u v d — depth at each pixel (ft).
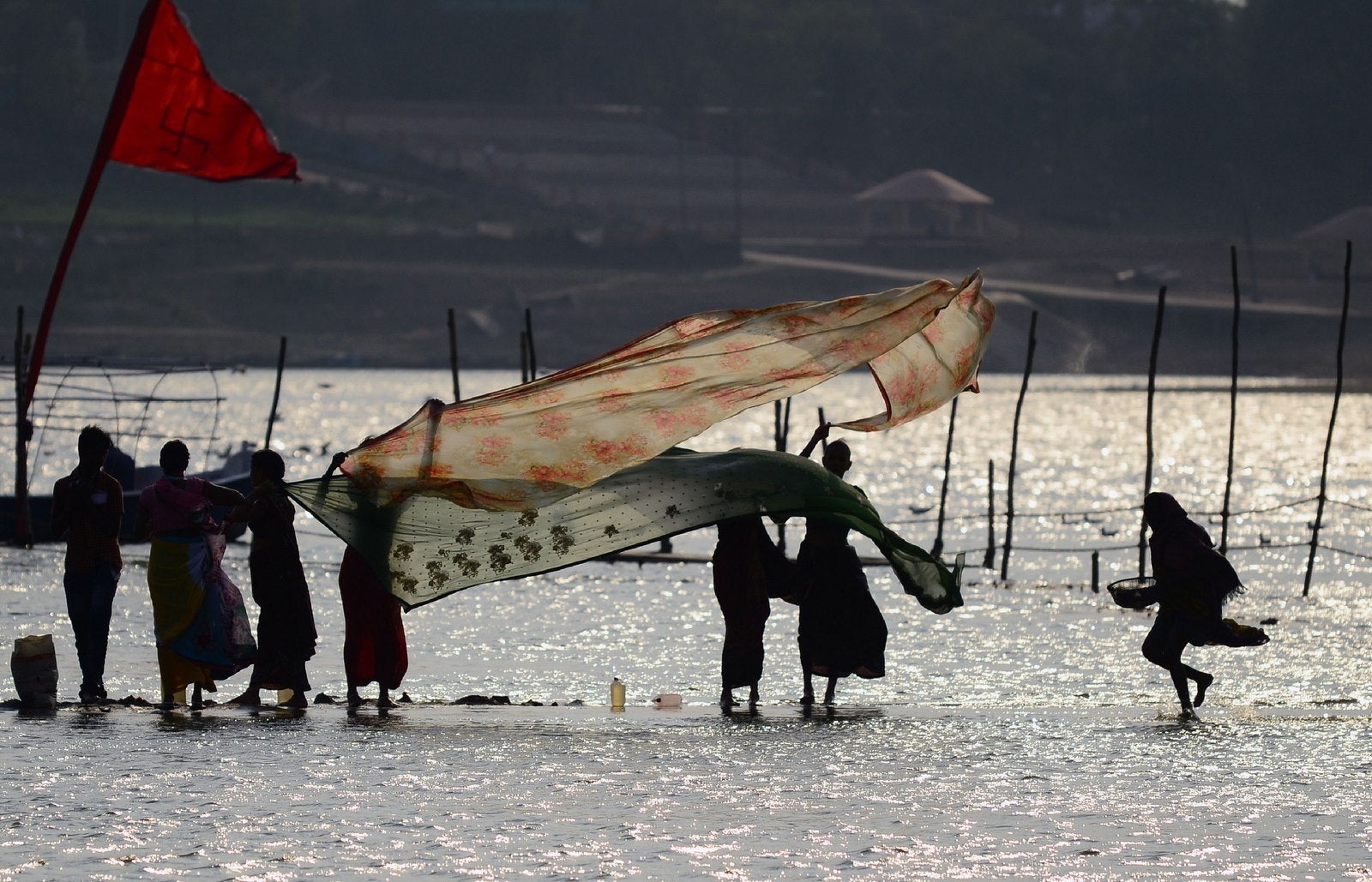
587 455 173.88
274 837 112.98
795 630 256.32
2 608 264.11
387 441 172.24
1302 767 139.54
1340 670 216.33
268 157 157.79
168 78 156.56
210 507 169.89
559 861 107.14
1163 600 174.70
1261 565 391.86
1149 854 109.91
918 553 178.81
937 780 133.59
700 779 133.49
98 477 170.71
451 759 141.49
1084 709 175.32
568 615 274.98
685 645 241.55
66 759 139.03
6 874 103.24
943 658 226.99
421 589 175.01
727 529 176.76
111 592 171.83
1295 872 105.50
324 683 200.34
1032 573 381.81
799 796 127.24
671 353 174.70
